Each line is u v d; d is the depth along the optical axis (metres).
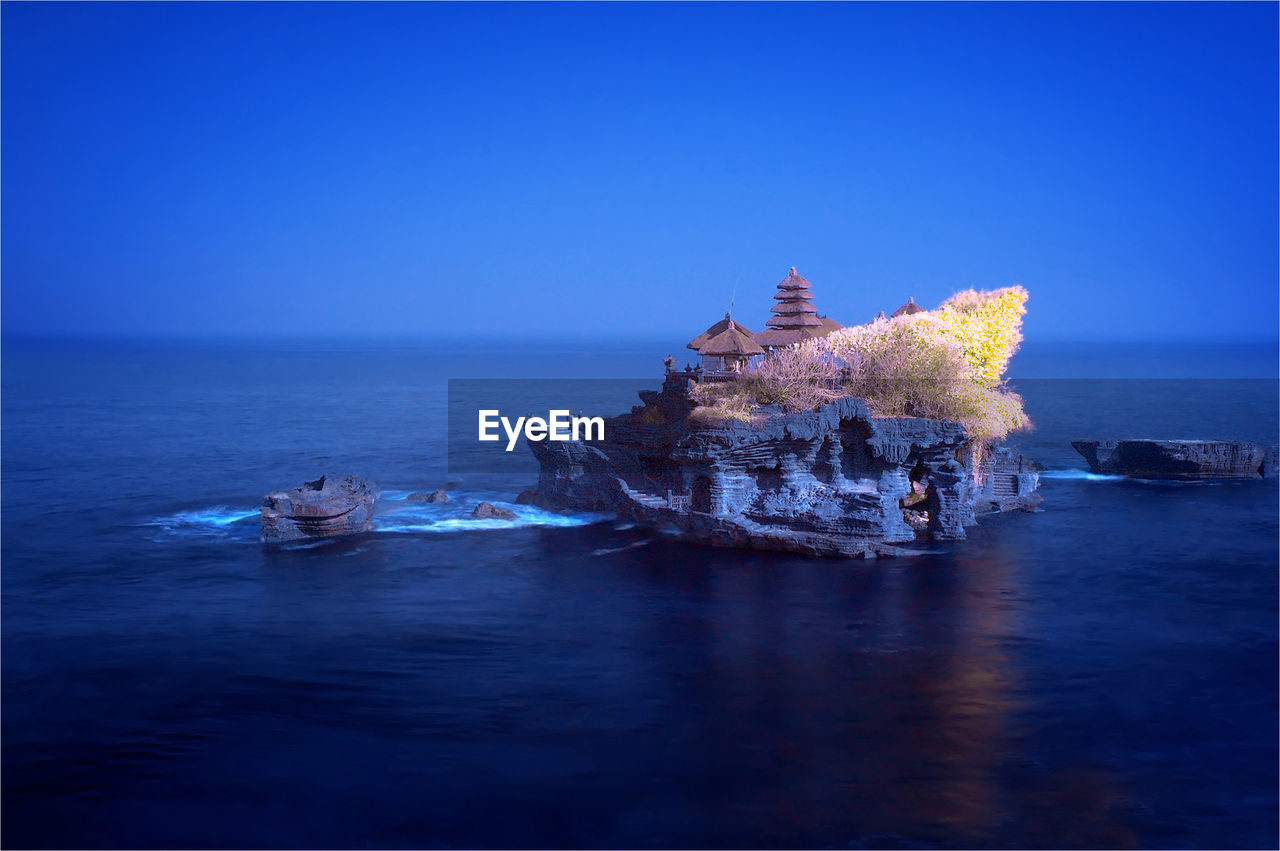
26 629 46.94
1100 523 68.38
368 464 100.56
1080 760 34.12
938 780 32.75
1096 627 46.97
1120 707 38.28
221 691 39.59
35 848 28.97
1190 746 35.09
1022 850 28.80
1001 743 35.31
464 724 36.66
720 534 60.16
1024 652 43.72
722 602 50.19
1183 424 139.50
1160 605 50.22
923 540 61.84
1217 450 86.88
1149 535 64.69
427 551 60.44
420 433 129.75
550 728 36.31
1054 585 53.34
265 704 38.41
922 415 66.25
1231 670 41.84
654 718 37.16
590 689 39.78
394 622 47.72
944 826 30.06
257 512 74.12
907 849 28.89
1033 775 33.12
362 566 57.34
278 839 29.47
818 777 32.91
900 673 41.34
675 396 64.75
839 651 43.75
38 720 37.00
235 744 35.12
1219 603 50.53
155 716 37.34
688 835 29.58
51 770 33.38
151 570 56.97
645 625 47.06
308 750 34.69
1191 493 80.50
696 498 63.41
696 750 34.69
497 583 53.69
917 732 36.12
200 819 30.44
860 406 60.94
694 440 60.22
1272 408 165.88
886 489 62.34
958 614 48.56
